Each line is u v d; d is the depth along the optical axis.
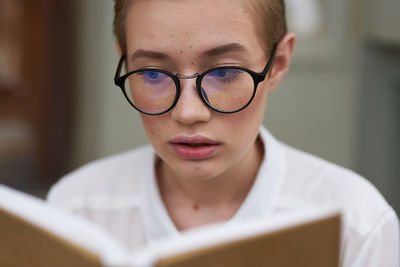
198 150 0.75
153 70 0.74
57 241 0.52
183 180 0.92
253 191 0.90
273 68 0.86
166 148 0.78
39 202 0.60
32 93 2.98
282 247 0.57
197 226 0.93
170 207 0.96
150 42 0.72
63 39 2.84
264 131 0.98
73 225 0.52
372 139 2.74
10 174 2.92
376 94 2.70
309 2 2.73
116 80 0.82
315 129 2.80
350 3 2.68
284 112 2.78
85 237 0.50
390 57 2.63
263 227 0.55
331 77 2.75
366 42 2.67
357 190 0.91
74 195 1.06
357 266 0.86
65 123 2.90
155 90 0.75
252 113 0.77
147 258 0.47
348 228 0.88
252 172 0.93
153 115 0.76
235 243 0.53
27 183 2.88
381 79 2.67
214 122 0.74
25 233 0.57
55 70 2.87
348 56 2.72
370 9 2.57
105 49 2.63
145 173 0.98
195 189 0.92
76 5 2.79
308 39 2.75
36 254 0.56
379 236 0.86
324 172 0.95
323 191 0.92
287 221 0.58
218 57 0.72
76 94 2.86
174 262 0.48
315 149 2.80
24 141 3.04
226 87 0.73
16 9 2.95
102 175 1.07
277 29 0.81
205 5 0.70
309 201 0.91
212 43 0.71
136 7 0.74
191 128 0.74
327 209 0.62
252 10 0.73
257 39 0.75
